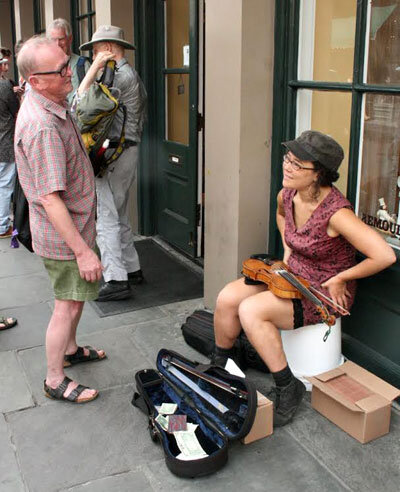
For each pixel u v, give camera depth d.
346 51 2.77
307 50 3.00
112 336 3.41
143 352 3.21
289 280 2.49
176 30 4.59
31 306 3.90
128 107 3.74
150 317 3.67
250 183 3.26
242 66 3.06
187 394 2.50
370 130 2.71
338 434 2.46
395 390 2.46
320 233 2.46
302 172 2.39
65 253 2.51
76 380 2.92
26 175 2.47
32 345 3.33
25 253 5.09
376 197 2.75
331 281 2.49
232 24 3.07
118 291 3.90
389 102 2.60
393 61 2.57
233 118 3.18
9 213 5.54
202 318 3.25
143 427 2.54
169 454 2.22
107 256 3.85
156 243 5.18
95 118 3.32
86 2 6.16
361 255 2.75
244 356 2.95
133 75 3.74
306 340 2.65
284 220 2.86
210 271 3.64
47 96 2.38
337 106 2.88
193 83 4.34
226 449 2.23
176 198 4.87
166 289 4.13
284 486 2.17
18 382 2.92
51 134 2.32
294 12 2.95
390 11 2.56
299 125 3.13
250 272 2.65
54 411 2.67
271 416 2.43
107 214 3.81
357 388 2.50
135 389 2.84
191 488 2.17
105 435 2.49
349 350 2.88
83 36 6.45
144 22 4.81
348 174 2.82
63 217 2.38
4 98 5.26
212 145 3.40
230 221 3.35
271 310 2.48
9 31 10.87
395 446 2.38
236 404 2.38
